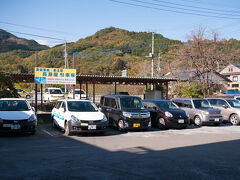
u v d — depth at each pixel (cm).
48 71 1566
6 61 6881
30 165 571
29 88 5081
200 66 2895
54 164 583
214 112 1420
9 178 477
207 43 2772
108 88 4097
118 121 1218
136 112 1191
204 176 509
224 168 568
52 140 920
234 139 988
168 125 1270
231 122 1535
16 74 1733
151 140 947
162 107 1366
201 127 1398
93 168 555
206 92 2770
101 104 1446
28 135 1026
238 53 2847
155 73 4644
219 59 2770
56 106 1282
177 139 976
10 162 595
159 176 505
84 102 1172
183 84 2869
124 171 536
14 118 939
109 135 1072
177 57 3144
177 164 597
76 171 530
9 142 855
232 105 1589
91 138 980
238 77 5800
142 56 7750
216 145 852
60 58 6875
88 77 2011
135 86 3991
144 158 653
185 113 1324
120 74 6706
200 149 780
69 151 730
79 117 1014
